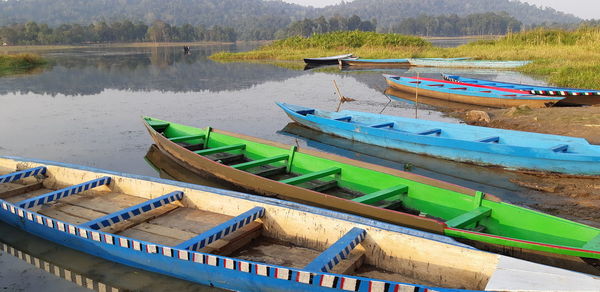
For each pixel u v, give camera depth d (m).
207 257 4.22
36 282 4.80
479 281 4.03
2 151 9.75
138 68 30.58
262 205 5.37
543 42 31.62
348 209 5.73
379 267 4.62
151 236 5.25
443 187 5.86
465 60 28.42
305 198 6.21
